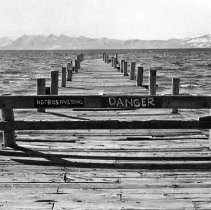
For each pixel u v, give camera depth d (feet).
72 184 16.71
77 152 21.47
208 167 18.98
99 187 16.38
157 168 18.92
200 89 77.10
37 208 14.21
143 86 54.39
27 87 74.49
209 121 20.77
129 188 16.26
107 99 20.54
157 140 24.32
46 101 20.68
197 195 15.47
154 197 15.26
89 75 73.97
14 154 20.92
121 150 21.94
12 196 15.37
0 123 21.36
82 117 31.78
